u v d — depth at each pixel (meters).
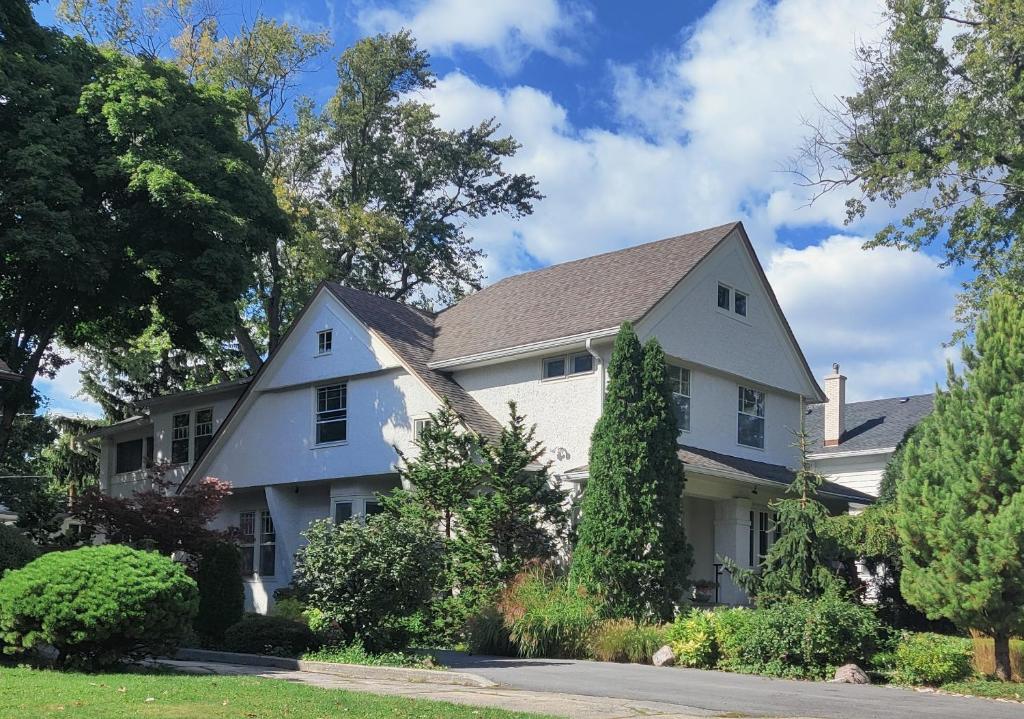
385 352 26.69
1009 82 27.98
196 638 18.83
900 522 15.75
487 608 18.95
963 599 14.90
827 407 34.25
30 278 28.05
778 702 12.38
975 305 29.53
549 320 25.97
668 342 24.67
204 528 23.73
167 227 27.75
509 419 25.36
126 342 35.25
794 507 18.22
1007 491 14.88
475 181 48.84
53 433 43.62
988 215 28.72
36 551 16.61
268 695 10.91
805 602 16.59
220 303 27.88
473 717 10.03
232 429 30.47
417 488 21.98
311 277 40.72
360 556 16.02
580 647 17.64
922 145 29.73
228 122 30.52
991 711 12.09
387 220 43.00
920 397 35.66
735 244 27.81
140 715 9.20
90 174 27.19
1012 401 15.07
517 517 20.77
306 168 44.84
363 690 12.45
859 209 30.61
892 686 14.66
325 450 27.80
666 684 13.91
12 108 26.09
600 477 20.09
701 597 23.47
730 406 27.16
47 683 11.30
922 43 28.88
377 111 46.34
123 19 38.56
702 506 26.61
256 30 41.53
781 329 29.25
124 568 13.36
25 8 26.89
